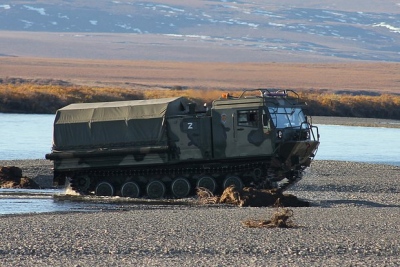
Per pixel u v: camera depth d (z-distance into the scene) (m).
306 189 108.88
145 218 77.81
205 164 99.31
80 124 102.19
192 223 74.31
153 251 61.72
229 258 59.62
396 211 86.25
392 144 191.25
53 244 63.66
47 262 57.84
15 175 113.00
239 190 94.94
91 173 102.62
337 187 111.19
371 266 57.41
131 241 65.12
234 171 99.38
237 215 80.56
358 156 160.50
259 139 97.25
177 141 99.62
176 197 100.38
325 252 62.03
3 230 69.50
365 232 70.44
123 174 101.88
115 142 101.25
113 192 102.19
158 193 100.50
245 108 97.62
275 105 98.38
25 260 58.44
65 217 78.94
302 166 102.06
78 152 101.62
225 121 98.25
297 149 97.44
